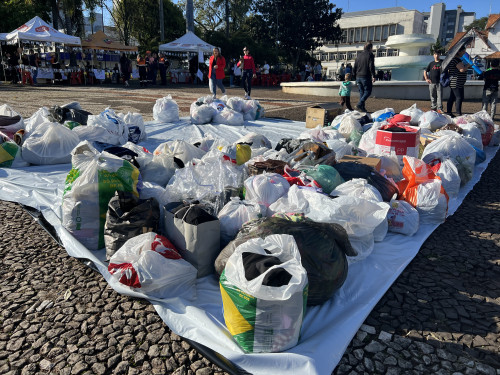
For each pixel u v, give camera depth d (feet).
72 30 97.25
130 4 112.16
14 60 70.38
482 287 8.54
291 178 11.34
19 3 87.56
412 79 64.13
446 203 11.69
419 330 7.13
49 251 10.03
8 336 6.96
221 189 10.93
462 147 15.58
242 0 139.64
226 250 8.12
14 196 13.56
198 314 7.20
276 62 128.47
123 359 6.45
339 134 18.53
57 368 6.25
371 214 9.30
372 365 6.29
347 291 8.14
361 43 222.69
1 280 8.70
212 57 38.99
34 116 19.77
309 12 140.67
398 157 14.98
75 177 10.15
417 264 9.56
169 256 8.02
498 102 46.21
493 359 6.45
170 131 26.09
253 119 32.04
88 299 8.04
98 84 80.53
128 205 9.24
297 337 6.47
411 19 205.77
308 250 7.40
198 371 6.20
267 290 5.97
